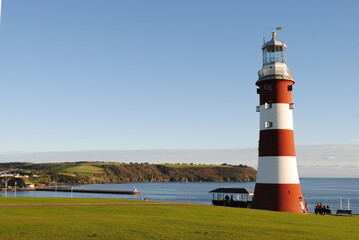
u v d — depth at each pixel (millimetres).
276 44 66125
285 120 62906
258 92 67625
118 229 30547
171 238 27531
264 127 63875
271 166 62031
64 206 47750
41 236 26562
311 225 39062
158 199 197125
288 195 60500
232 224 36188
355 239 30188
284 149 61938
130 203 57156
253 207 63625
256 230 32750
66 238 26234
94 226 31625
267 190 61688
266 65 65938
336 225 40656
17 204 48969
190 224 35000
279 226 36531
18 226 30172
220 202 76250
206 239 27641
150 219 37781
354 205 171000
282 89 63594
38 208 44500
